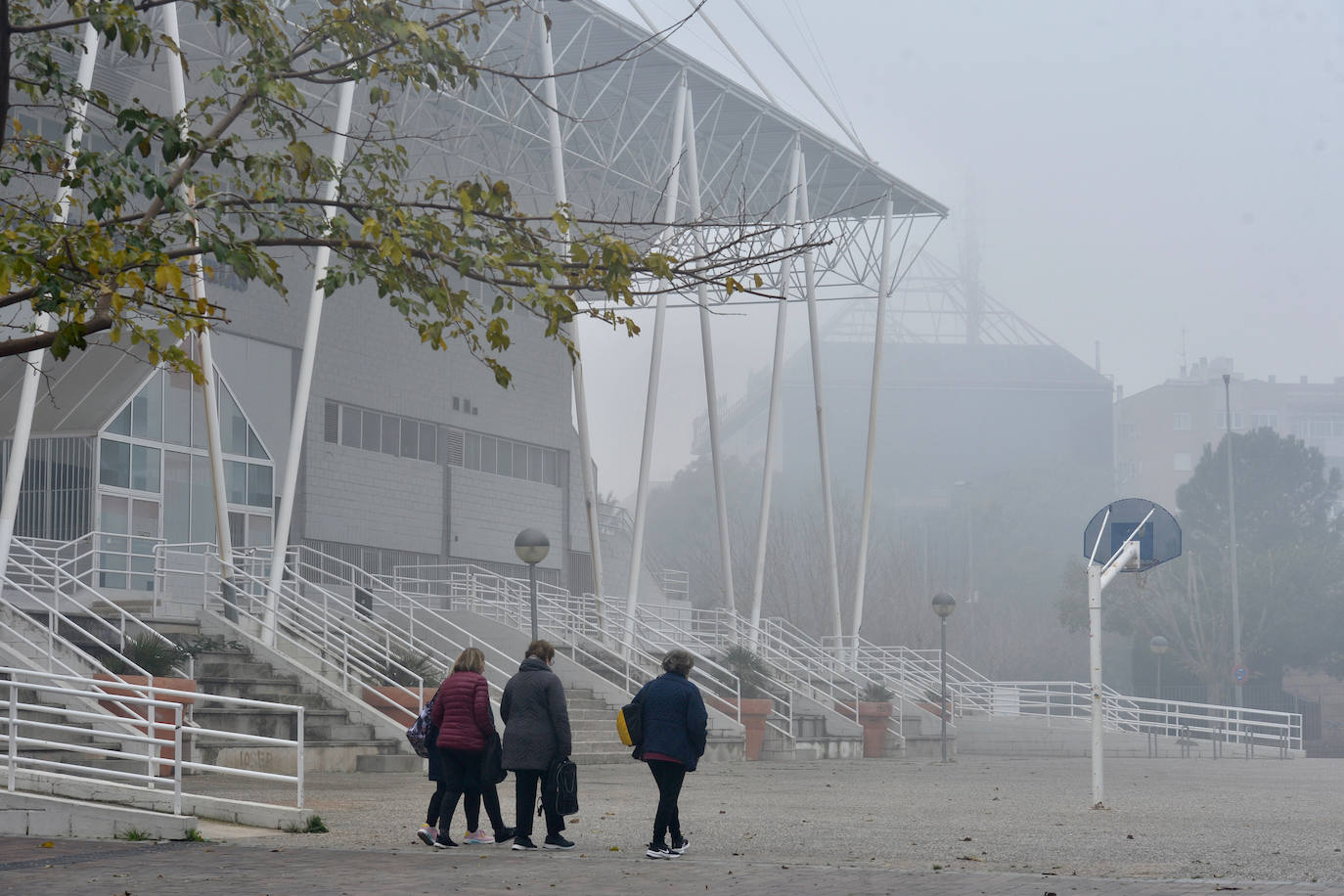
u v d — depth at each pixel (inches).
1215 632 2714.1
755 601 1708.9
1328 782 1039.0
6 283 352.8
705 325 1663.4
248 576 1069.1
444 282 426.0
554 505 2188.7
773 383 1732.3
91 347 1247.5
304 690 961.5
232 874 409.7
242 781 764.0
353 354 1830.7
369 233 409.4
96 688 756.6
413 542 1911.9
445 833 483.2
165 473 1254.3
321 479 1765.5
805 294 1959.9
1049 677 3580.2
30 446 1192.8
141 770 710.5
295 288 1742.1
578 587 2224.4
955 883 392.2
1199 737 2158.0
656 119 1807.3
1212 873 426.0
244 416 1368.1
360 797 690.8
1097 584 724.0
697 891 373.7
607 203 1919.3
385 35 472.7
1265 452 2999.5
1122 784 956.6
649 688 462.6
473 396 2032.5
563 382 2220.7
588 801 723.4
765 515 1716.3
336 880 394.3
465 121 1638.8
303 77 465.1
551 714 473.4
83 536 1047.6
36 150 448.5
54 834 508.7
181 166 433.4
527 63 1530.5
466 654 494.6
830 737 1403.8
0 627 802.8
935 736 1603.1
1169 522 738.2
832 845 514.6
